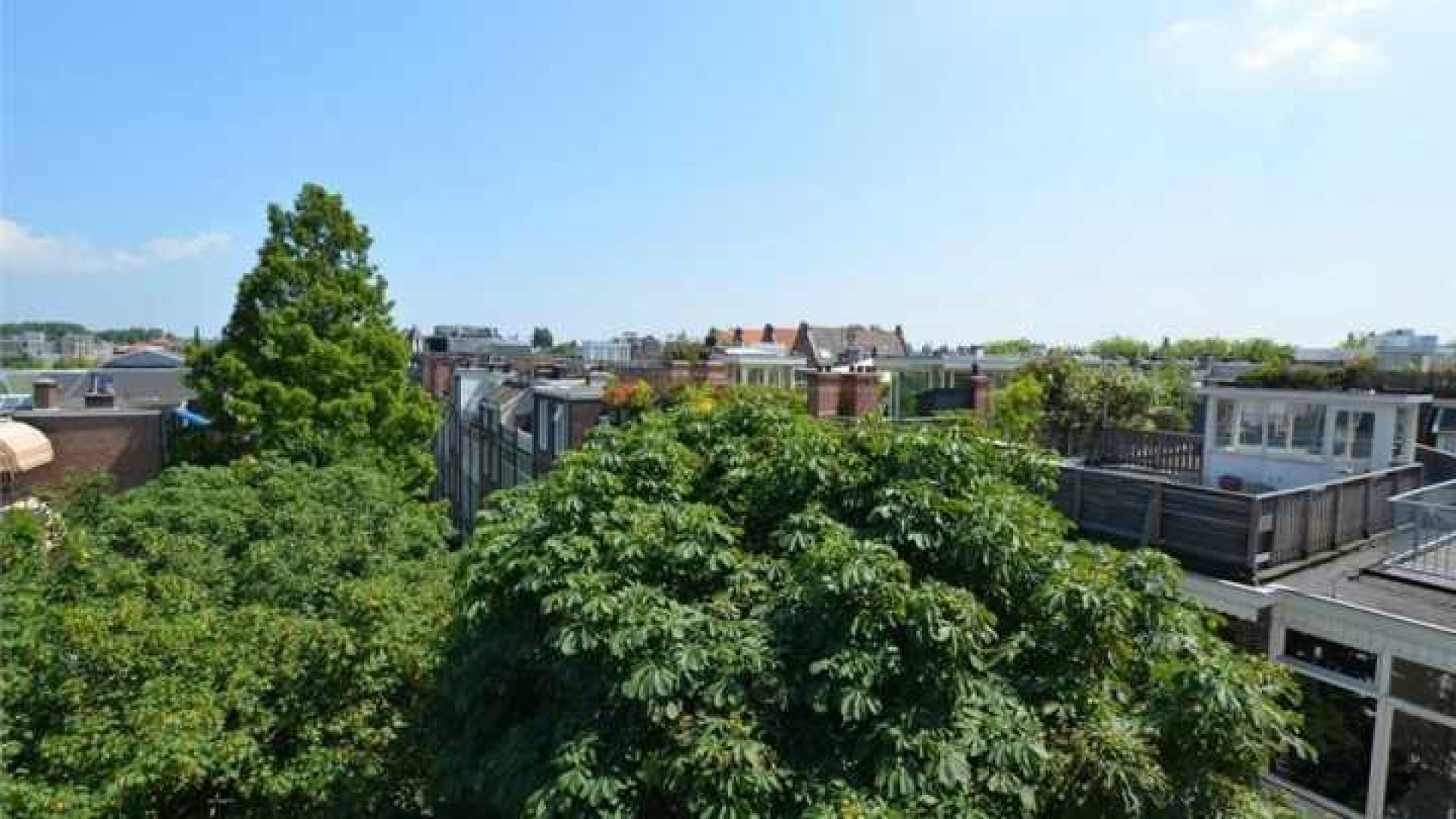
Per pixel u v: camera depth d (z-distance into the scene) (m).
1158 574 5.81
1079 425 21.16
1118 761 4.68
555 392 23.75
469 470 37.94
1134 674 5.74
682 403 9.98
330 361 21.06
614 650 4.99
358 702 7.74
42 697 6.50
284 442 18.97
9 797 5.42
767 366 37.44
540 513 6.66
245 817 7.23
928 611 4.80
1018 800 4.86
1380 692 8.12
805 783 4.77
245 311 21.41
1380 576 9.41
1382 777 8.14
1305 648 9.11
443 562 12.69
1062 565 5.70
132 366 49.66
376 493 14.16
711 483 7.45
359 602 8.30
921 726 4.75
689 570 6.08
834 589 4.91
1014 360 34.19
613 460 6.97
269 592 10.24
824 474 6.51
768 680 5.12
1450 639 7.41
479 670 6.66
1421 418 20.16
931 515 5.79
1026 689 5.37
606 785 4.84
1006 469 7.23
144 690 6.66
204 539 11.45
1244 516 9.28
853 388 15.95
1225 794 4.78
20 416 22.67
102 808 5.66
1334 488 10.31
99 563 9.63
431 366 46.22
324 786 7.11
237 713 7.11
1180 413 23.00
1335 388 16.31
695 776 4.62
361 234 23.08
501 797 5.58
